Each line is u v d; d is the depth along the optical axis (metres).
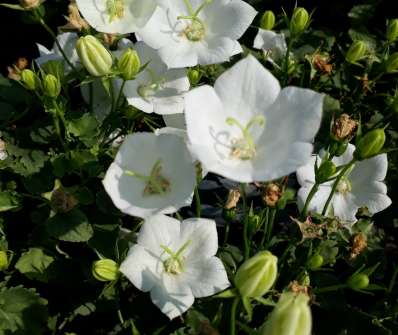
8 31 0.34
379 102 0.30
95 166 0.21
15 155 0.22
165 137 0.16
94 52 0.18
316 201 0.21
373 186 0.22
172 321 0.19
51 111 0.21
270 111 0.16
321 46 0.32
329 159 0.19
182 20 0.22
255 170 0.15
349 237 0.22
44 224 0.21
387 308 0.22
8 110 0.24
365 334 0.21
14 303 0.19
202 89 0.16
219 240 0.25
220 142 0.16
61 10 0.32
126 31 0.21
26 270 0.20
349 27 0.35
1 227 0.21
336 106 0.28
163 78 0.22
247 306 0.15
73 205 0.19
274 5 0.34
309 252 0.20
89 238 0.20
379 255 0.24
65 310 0.21
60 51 0.23
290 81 0.29
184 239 0.18
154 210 0.16
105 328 0.21
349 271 0.24
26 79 0.20
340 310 0.21
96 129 0.21
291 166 0.15
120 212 0.21
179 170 0.17
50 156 0.22
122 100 0.23
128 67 0.19
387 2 0.35
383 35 0.32
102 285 0.21
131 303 0.20
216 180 0.26
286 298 0.13
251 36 0.32
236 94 0.16
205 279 0.17
